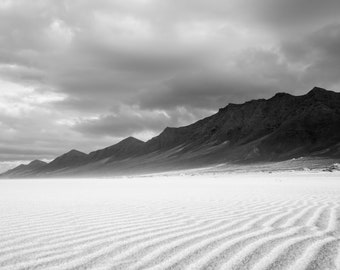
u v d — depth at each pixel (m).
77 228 5.88
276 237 4.91
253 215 7.12
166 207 8.89
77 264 3.76
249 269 3.50
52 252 4.28
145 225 6.11
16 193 17.31
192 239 4.89
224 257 3.95
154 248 4.41
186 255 4.06
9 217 7.26
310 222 6.14
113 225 6.14
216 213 7.54
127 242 4.78
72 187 25.67
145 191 17.09
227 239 4.84
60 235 5.31
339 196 11.21
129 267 3.63
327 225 5.82
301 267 3.53
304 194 12.37
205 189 17.86
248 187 19.02
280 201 9.83
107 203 10.29
